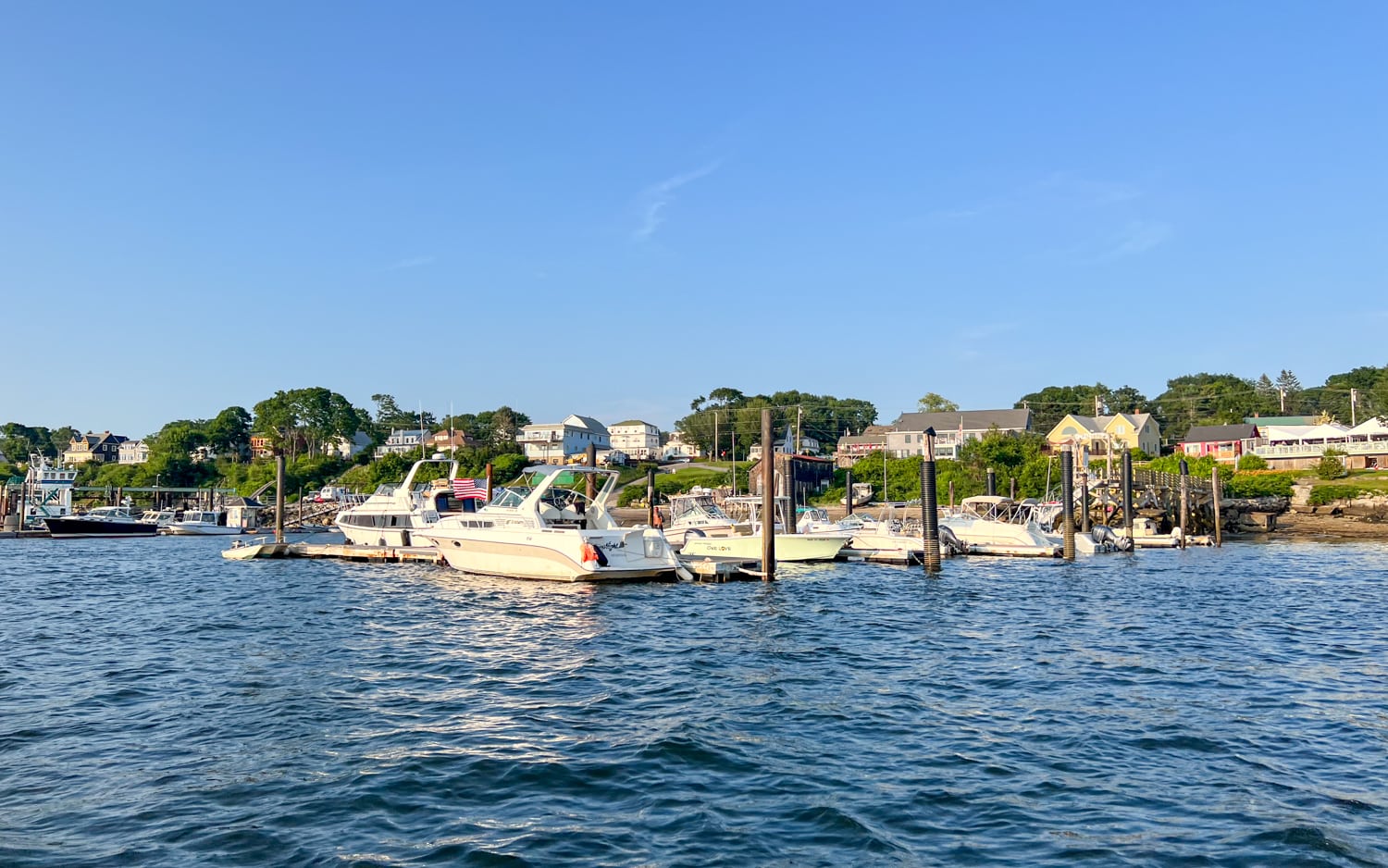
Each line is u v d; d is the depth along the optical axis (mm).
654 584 33750
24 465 161000
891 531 49094
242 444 161125
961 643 21859
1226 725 14445
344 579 36875
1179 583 36406
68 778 11766
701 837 9898
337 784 11547
